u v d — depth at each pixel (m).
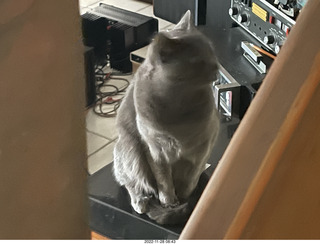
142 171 1.07
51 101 0.29
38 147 0.29
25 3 0.26
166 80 0.85
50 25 0.28
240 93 1.32
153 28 2.01
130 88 1.04
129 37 1.94
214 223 0.28
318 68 0.31
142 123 0.95
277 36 1.37
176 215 1.07
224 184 0.29
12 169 0.28
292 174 0.31
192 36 0.85
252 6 1.47
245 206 0.29
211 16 1.74
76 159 0.32
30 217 0.30
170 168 1.04
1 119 0.27
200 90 0.89
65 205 0.32
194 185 1.11
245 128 0.31
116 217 1.10
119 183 1.17
